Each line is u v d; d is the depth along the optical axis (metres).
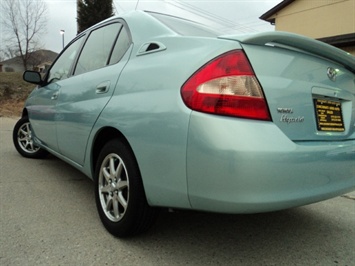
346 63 2.04
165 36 2.03
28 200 2.73
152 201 1.82
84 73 2.76
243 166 1.45
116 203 2.11
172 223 2.39
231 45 1.63
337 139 1.93
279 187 1.52
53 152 3.36
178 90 1.66
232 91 1.54
